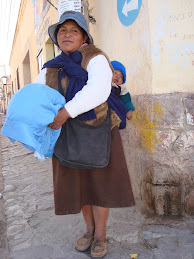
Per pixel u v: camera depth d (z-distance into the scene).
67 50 1.72
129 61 2.92
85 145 1.64
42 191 3.33
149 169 2.55
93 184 1.80
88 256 1.93
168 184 2.49
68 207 1.78
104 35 3.69
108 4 3.41
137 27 2.63
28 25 10.26
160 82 2.41
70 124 1.67
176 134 2.44
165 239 2.10
